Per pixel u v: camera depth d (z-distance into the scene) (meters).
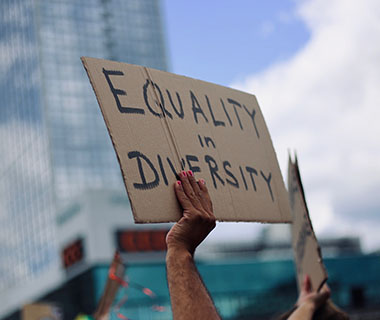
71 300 71.62
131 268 57.25
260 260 65.62
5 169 99.50
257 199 2.59
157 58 104.44
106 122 2.15
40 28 95.19
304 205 2.78
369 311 67.06
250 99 2.85
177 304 1.91
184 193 2.10
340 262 68.62
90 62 2.21
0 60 102.88
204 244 72.75
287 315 2.88
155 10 108.00
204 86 2.63
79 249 69.81
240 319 62.94
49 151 87.62
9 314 86.50
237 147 2.62
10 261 95.00
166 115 2.35
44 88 91.12
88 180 88.12
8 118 99.44
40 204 88.88
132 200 2.07
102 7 102.75
